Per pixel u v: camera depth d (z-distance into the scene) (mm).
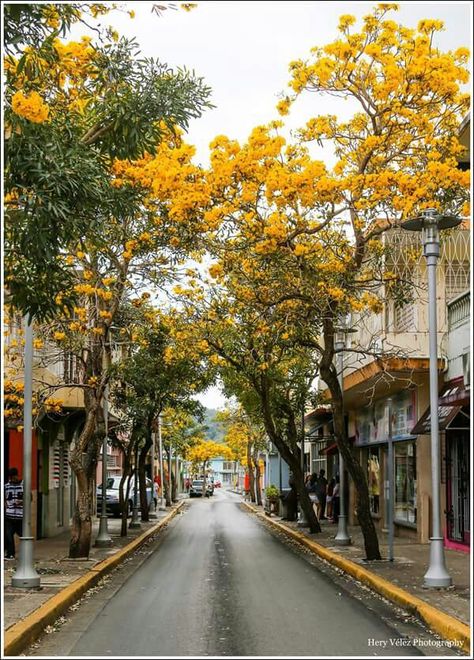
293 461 25281
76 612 11625
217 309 20984
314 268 15680
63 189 9469
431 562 12633
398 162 15453
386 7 14438
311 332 18406
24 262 10672
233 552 20812
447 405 17734
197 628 10297
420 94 14594
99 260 17734
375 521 28047
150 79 11086
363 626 10359
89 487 18328
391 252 17797
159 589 13969
